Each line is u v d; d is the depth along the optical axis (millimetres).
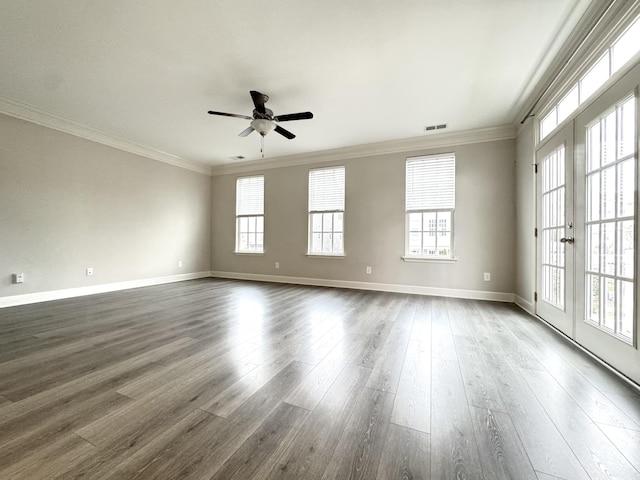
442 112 3695
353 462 1111
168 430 1295
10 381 1737
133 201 5000
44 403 1503
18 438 1230
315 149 5242
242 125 4160
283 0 1983
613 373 1872
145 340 2457
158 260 5449
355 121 3973
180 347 2301
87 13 2088
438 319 3146
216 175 6500
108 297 4215
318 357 2119
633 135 1764
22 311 3385
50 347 2287
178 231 5824
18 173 3621
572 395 1610
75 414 1410
